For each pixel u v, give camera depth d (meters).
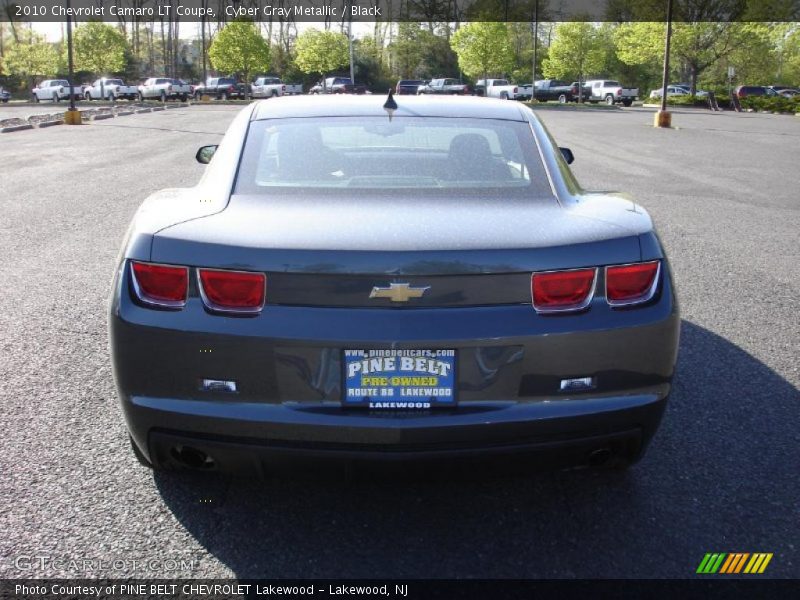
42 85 51.34
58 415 3.46
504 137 3.10
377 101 3.39
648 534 2.60
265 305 2.27
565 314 2.32
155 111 35.06
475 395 2.31
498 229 2.39
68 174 11.86
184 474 2.96
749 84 58.03
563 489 2.90
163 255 2.34
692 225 8.20
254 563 2.41
